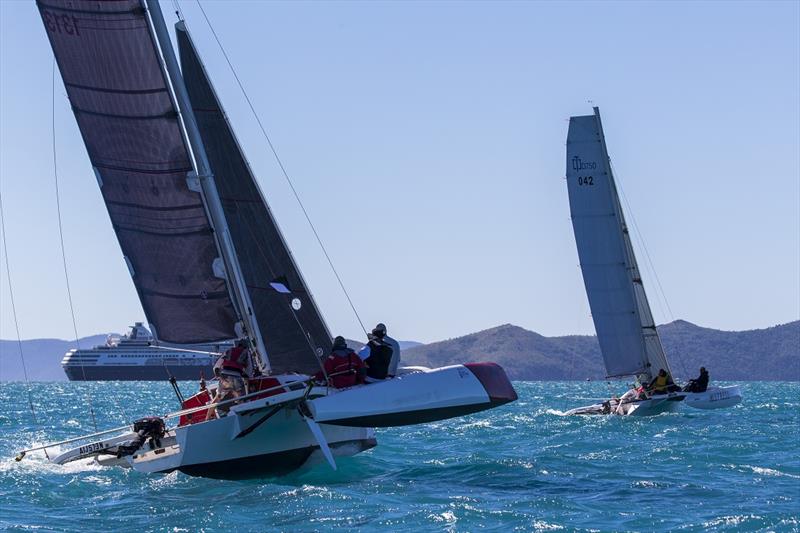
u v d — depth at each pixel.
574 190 79.38
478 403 30.89
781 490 30.89
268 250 36.28
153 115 32.72
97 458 36.25
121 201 33.47
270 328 35.94
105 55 32.53
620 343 79.31
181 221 33.00
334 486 31.50
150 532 24.70
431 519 25.70
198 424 31.05
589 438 51.31
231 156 36.69
